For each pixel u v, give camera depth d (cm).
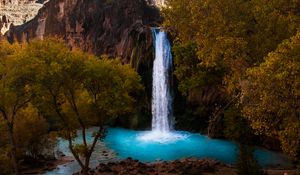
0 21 14800
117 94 2803
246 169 2734
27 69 2730
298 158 2706
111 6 7731
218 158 4022
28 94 2903
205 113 5403
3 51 2950
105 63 2861
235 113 3509
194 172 3195
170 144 4859
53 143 4344
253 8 2809
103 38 7631
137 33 6506
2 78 2802
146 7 7825
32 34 10831
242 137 3416
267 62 2022
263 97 2053
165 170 3366
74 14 8569
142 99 6188
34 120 4003
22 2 15650
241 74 2847
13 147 2991
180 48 4153
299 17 2877
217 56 2900
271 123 2236
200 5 2933
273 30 2738
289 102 1977
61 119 2916
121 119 6231
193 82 4106
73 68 2775
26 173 3591
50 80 2750
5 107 3062
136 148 4688
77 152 2861
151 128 6028
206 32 2905
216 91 5259
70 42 8650
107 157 4225
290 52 1998
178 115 5900
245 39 2755
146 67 6250
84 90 3038
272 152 4131
